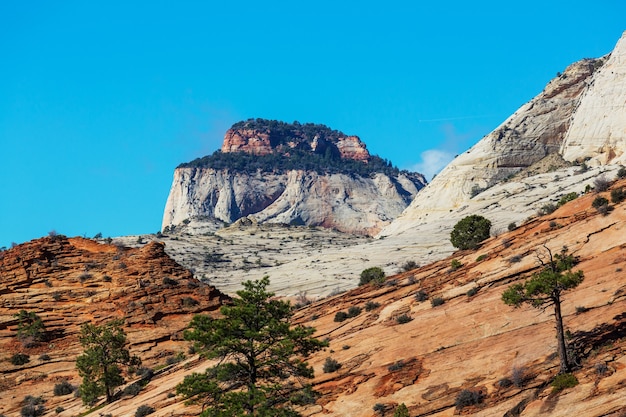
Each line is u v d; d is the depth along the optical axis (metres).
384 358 57.81
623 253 59.69
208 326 51.22
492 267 68.38
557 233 68.44
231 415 48.00
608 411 40.50
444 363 53.00
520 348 50.75
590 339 47.72
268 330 50.41
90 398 76.94
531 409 43.69
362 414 50.44
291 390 52.66
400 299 71.81
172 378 76.19
